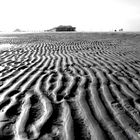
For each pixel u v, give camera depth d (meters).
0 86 4.08
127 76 5.00
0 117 2.80
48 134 2.41
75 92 3.82
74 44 12.80
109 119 2.78
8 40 16.78
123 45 12.25
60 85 4.19
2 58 7.31
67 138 2.33
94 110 3.06
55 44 12.76
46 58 7.34
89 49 10.14
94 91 3.86
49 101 3.38
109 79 4.70
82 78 4.73
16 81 4.41
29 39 18.05
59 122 2.70
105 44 12.89
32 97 3.54
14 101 3.35
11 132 2.44
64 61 6.79
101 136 2.37
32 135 2.39
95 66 6.07
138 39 17.58
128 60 7.04
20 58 7.32
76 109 3.10
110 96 3.63
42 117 2.83
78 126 2.60
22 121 2.70
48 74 5.04
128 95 3.72
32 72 5.21
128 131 2.49
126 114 2.95
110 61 6.84
